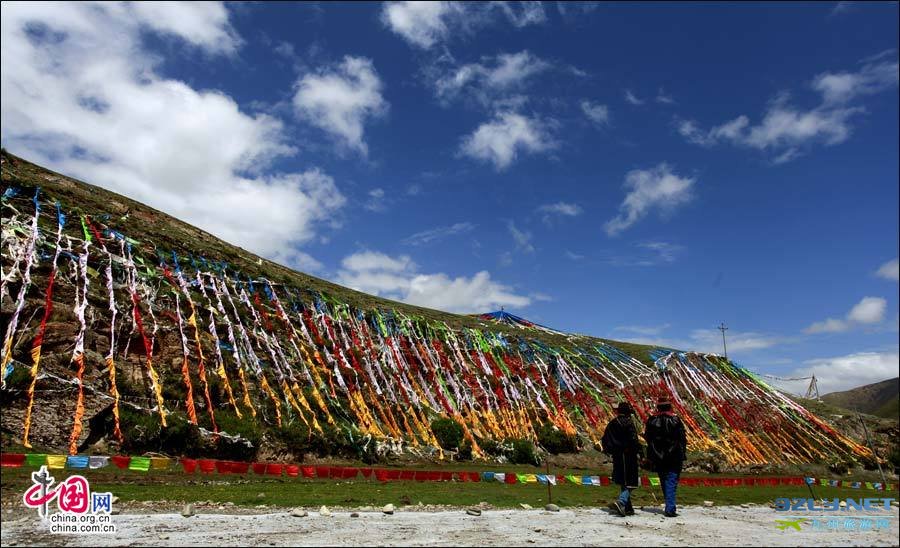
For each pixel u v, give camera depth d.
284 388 20.00
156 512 8.71
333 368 23.23
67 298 16.69
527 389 30.28
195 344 18.86
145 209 29.19
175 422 15.15
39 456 10.88
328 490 11.87
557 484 15.88
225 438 15.64
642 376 36.22
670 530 8.37
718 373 40.72
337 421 20.12
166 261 22.69
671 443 10.07
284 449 17.08
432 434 22.44
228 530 7.61
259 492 11.05
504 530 8.12
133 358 16.84
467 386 28.05
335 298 29.31
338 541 7.05
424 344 29.72
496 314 43.62
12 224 17.77
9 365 13.62
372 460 18.80
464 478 15.80
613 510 10.47
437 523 8.59
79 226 20.59
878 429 38.66
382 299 37.09
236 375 19.17
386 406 23.03
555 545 7.11
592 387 33.06
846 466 31.78
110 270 18.92
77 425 13.52
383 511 9.52
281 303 25.80
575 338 42.00
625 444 10.14
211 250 26.98
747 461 29.77
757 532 8.37
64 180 26.09
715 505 12.53
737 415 35.56
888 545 7.43
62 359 14.82
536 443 25.42
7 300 14.91
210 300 22.02
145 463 11.97
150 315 18.64
